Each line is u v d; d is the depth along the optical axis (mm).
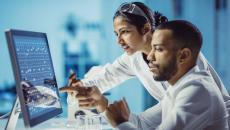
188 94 1481
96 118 1985
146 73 2225
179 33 1514
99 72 2463
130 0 4812
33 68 1769
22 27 5078
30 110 1666
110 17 4996
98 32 5062
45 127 2170
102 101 1752
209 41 4902
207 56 4926
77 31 5102
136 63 2252
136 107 4777
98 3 5031
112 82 2465
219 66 4918
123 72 2432
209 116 1483
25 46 1735
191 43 1521
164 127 1468
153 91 2271
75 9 5082
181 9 4797
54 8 5098
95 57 5086
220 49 4910
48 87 1903
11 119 1929
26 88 1658
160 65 1537
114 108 1647
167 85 2158
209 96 1489
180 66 1551
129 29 2000
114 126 1634
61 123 2270
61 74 5094
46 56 1959
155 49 1549
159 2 4715
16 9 5082
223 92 2051
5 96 4980
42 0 5082
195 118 1458
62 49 5109
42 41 1952
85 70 5090
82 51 5090
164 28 1535
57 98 2010
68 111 2238
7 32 1615
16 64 1610
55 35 5113
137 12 1996
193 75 1550
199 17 4848
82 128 1977
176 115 1461
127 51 2074
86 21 5078
